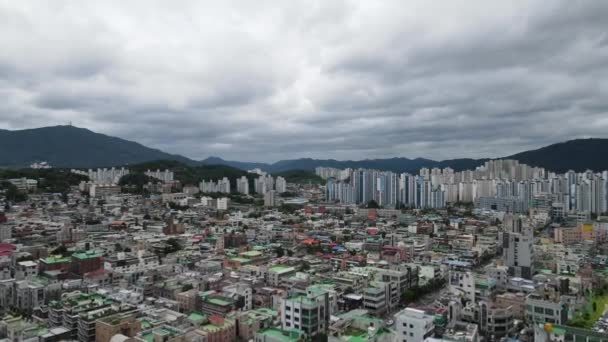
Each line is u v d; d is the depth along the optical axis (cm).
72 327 18900
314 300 18750
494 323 19912
